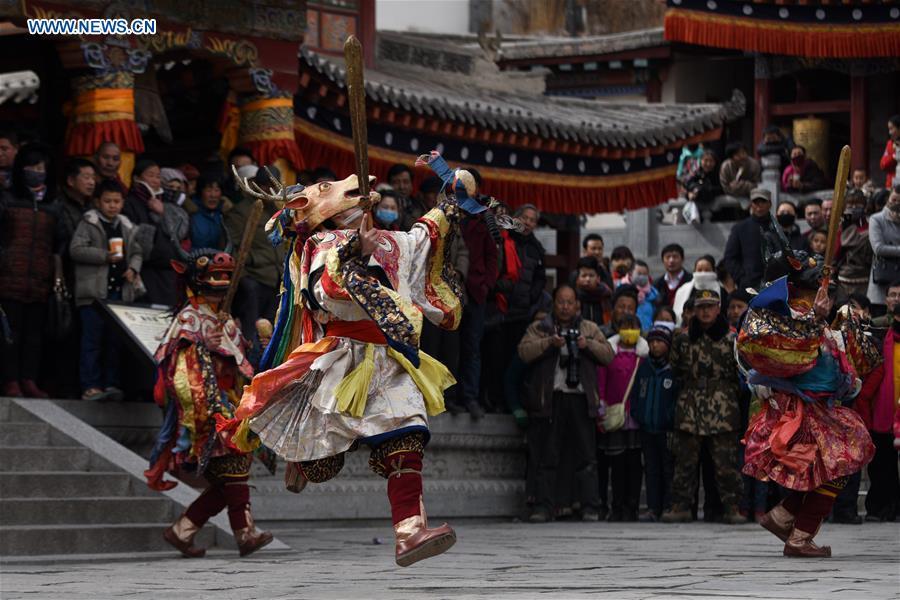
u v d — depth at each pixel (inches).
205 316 465.1
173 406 464.8
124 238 590.9
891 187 818.8
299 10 716.0
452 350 686.5
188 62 748.0
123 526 477.1
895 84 1504.7
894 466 669.3
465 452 713.6
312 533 606.9
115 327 558.6
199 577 365.1
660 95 1620.3
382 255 309.6
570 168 937.5
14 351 567.8
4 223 566.9
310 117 772.6
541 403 690.8
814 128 1448.1
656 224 1256.8
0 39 738.8
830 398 426.9
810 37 1309.1
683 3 1295.5
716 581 327.6
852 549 466.0
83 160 593.3
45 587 331.6
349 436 302.7
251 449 394.3
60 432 531.5
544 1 1937.7
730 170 1198.3
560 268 1008.9
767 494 675.4
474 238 671.1
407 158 835.4
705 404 654.5
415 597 287.7
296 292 321.1
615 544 507.2
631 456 701.9
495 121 861.8
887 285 732.0
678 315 775.7
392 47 945.5
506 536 566.6
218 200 637.3
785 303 418.6
